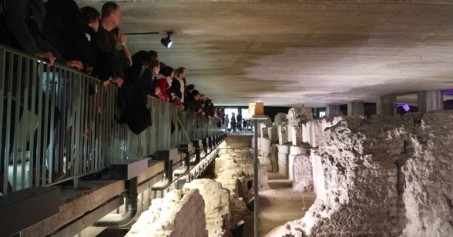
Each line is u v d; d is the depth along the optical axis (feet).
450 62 39.88
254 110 21.36
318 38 29.43
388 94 74.64
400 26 26.25
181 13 22.76
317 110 126.82
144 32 26.96
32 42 8.79
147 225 12.75
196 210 17.39
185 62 39.42
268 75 49.34
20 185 9.32
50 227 8.71
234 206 32.60
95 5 20.80
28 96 8.80
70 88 10.73
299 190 44.65
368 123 22.81
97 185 11.89
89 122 12.24
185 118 29.27
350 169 21.21
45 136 9.45
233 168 45.14
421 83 57.16
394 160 21.36
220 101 94.02
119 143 15.07
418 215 18.51
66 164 10.67
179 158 24.18
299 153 48.34
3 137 8.92
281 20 24.50
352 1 20.89
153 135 19.27
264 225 31.35
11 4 8.54
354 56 36.86
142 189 15.90
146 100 15.71
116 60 13.25
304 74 48.47
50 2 11.30
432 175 18.03
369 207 21.01
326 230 21.04
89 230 17.11
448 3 21.21
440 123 18.61
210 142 42.98
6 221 6.60
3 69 7.75
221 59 37.86
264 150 70.64
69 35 11.25
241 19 24.16
